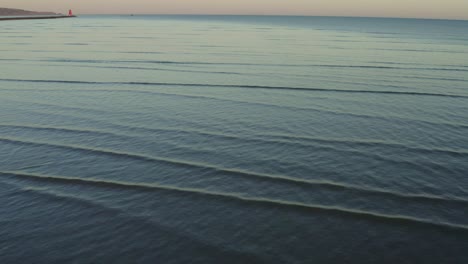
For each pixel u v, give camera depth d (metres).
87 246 4.92
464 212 5.75
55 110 11.70
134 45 33.69
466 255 4.79
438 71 20.12
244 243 4.99
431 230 5.28
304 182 6.75
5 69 19.48
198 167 7.39
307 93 14.58
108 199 6.12
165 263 4.60
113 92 14.48
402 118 11.05
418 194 6.30
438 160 7.81
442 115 11.40
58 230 5.25
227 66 21.42
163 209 5.82
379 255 4.78
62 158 7.79
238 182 6.74
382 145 8.73
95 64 21.81
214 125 10.24
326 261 4.66
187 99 13.40
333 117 11.12
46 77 17.48
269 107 12.30
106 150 8.28
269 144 8.75
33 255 4.72
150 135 9.36
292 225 5.40
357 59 25.02
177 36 46.88
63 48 30.28
